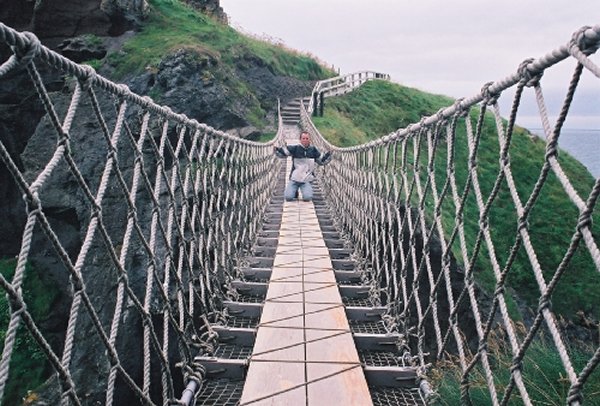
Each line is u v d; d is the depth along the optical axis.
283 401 2.07
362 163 5.36
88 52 13.50
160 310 5.99
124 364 6.15
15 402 8.51
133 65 12.59
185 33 15.91
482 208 1.78
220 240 4.20
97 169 8.95
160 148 2.52
